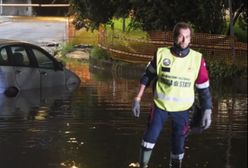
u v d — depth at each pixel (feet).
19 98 44.68
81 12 75.25
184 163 26.14
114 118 36.50
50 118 36.40
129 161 26.37
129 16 73.15
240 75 55.31
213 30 63.98
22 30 113.70
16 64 48.11
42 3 159.33
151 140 24.02
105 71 66.74
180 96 23.41
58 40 97.40
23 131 32.50
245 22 72.13
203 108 23.62
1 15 157.79
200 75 23.40
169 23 63.93
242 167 25.50
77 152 27.96
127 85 53.36
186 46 23.20
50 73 51.08
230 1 62.44
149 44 63.26
